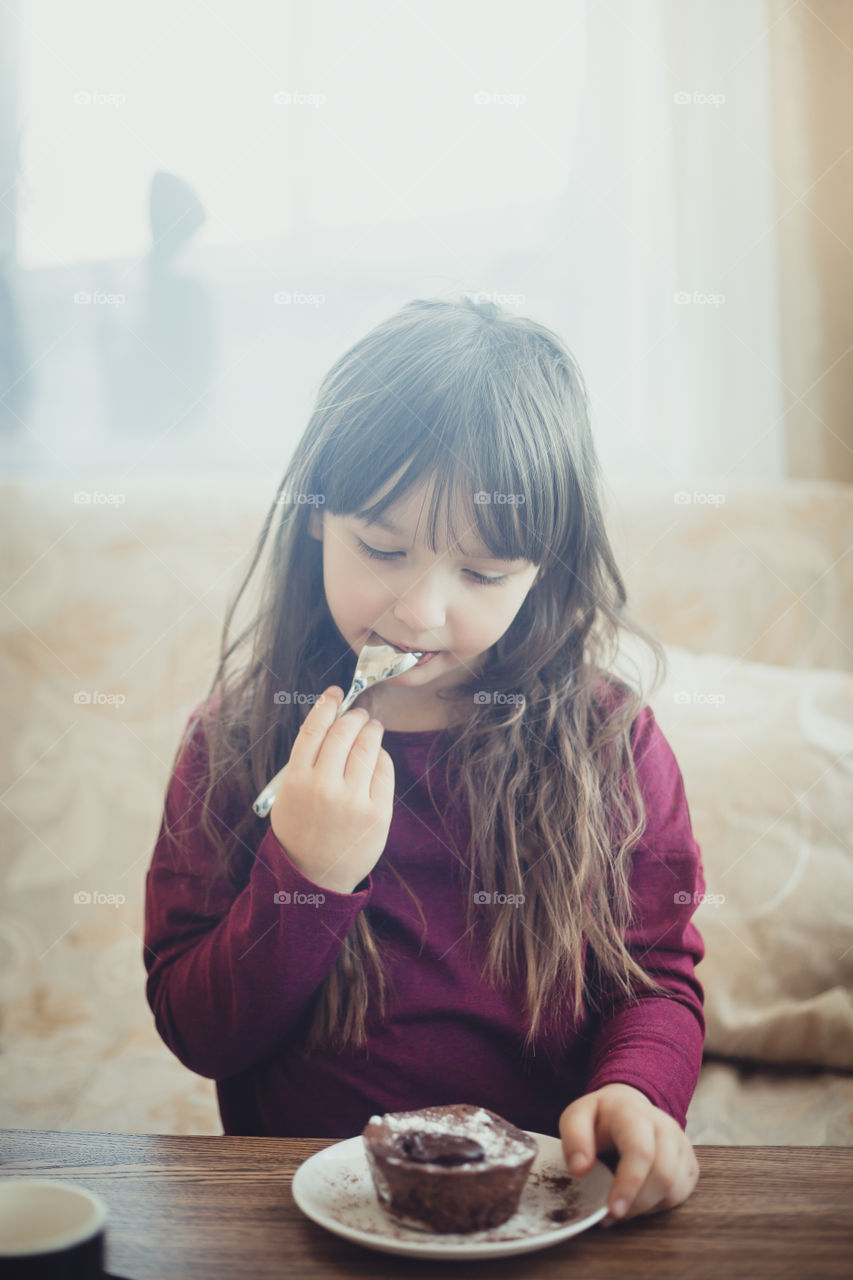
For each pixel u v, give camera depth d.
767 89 1.58
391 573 0.73
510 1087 0.76
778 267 1.60
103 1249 0.38
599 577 0.86
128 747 1.42
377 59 1.57
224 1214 0.48
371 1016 0.77
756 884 1.16
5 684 1.43
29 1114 1.04
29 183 1.59
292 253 1.59
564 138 1.58
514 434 0.73
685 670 1.34
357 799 0.68
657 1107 0.57
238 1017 0.70
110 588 1.46
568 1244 0.46
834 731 1.25
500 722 0.82
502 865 0.79
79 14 1.58
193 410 1.61
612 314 1.61
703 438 1.62
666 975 0.76
